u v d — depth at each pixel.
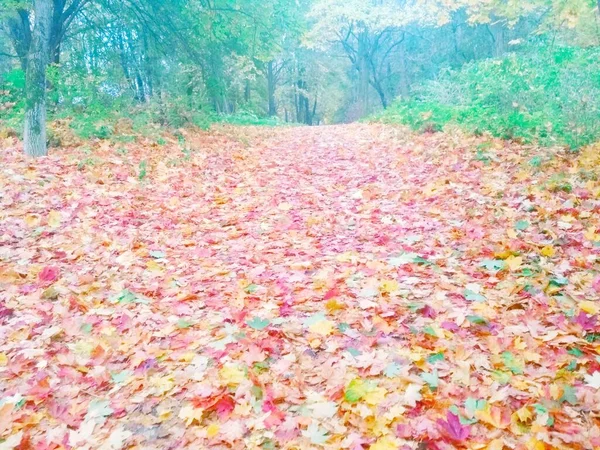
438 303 3.63
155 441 2.47
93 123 10.33
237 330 3.46
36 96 8.30
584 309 3.36
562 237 4.66
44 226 5.74
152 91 14.52
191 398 2.79
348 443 2.33
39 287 4.29
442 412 2.49
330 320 3.55
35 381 3.02
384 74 36.25
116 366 3.19
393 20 26.17
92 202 6.62
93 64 13.62
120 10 12.57
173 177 8.31
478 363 2.90
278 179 8.65
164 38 12.98
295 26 13.48
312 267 4.59
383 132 13.30
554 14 14.77
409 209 6.23
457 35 27.12
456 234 5.05
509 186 6.42
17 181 7.05
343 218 6.13
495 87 11.44
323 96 43.50
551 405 2.47
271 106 39.34
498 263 4.20
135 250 5.21
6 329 3.62
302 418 2.52
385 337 3.25
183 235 5.79
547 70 12.30
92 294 4.21
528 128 8.90
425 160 8.80
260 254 5.02
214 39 13.16
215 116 17.56
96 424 2.62
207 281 4.47
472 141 9.23
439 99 14.84
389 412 2.50
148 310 3.90
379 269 4.35
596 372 2.68
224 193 7.70
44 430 2.60
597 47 14.00
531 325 3.25
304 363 3.05
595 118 7.82
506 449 2.23
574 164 6.68
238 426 2.51
